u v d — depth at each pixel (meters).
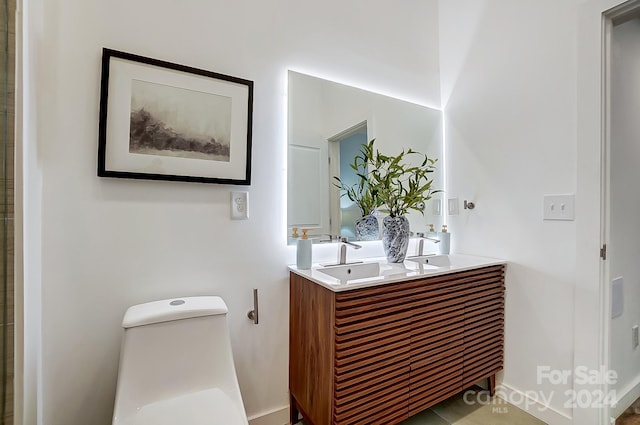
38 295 1.04
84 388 1.14
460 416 1.58
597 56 1.37
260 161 1.51
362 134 1.88
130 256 1.22
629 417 1.57
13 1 0.80
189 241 1.33
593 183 1.38
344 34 1.83
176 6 1.32
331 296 1.20
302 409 1.43
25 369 0.89
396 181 1.98
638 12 1.32
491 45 1.86
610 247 1.40
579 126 1.43
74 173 1.12
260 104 1.52
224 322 1.18
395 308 1.32
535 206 1.62
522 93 1.69
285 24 1.61
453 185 2.11
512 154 1.74
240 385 1.44
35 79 1.00
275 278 1.54
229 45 1.44
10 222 0.80
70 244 1.12
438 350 1.45
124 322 1.04
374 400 1.26
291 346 1.55
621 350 1.61
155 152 1.25
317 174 1.70
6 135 0.80
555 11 1.55
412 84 2.09
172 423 0.92
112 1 1.20
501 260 1.77
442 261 1.82
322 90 1.73
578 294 1.42
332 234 1.75
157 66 1.25
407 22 2.09
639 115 1.73
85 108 1.14
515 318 1.70
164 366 1.06
